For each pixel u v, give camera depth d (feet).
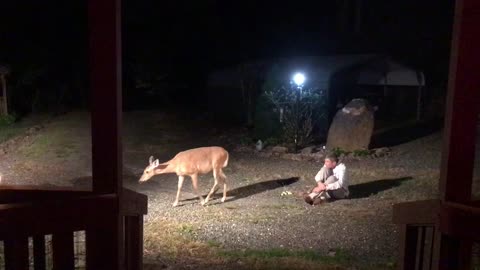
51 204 8.59
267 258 19.47
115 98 8.98
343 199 31.09
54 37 61.77
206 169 30.58
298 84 45.62
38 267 8.87
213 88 58.39
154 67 60.95
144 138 49.62
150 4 63.98
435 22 61.82
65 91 60.75
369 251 21.27
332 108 51.06
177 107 62.69
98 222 8.99
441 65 58.59
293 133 45.57
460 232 8.28
